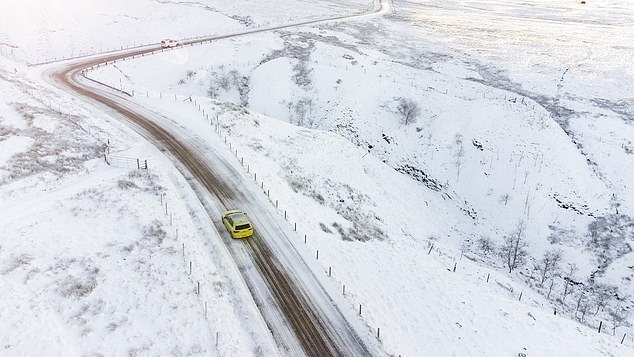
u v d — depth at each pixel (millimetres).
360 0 153625
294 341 20781
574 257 43844
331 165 47156
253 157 41000
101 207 27141
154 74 70125
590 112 61781
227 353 19078
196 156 38688
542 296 39062
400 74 74625
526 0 169250
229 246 27453
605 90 68000
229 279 24531
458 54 86000
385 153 59719
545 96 67188
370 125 62906
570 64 78938
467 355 22234
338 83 69375
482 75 75938
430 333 23281
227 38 87312
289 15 116312
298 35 89375
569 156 52469
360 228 37844
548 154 52844
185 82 69625
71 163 31078
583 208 47438
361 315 23016
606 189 49125
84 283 20750
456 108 62938
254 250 27406
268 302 23203
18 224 23281
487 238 48562
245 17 109125
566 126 59062
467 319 25016
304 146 47625
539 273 42844
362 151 56250
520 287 37844
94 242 23953
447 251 43094
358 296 24703
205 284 23344
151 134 41938
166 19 101188
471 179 54344
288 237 29188
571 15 131125
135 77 68188
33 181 27344
